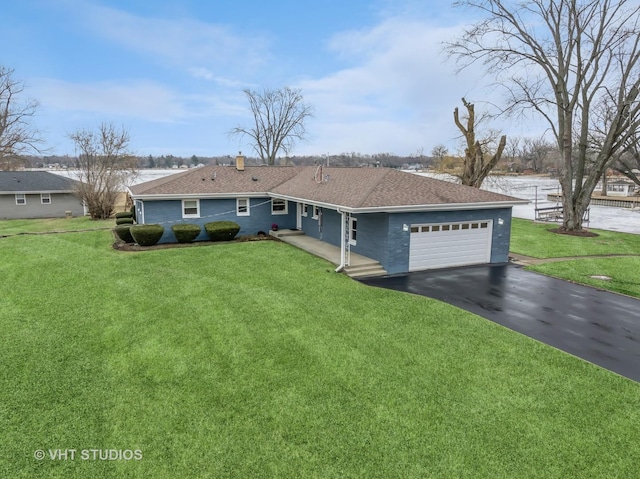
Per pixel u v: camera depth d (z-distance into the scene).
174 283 12.91
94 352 8.39
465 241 15.98
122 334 9.21
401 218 14.58
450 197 15.78
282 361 8.01
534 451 5.57
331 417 6.28
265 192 21.44
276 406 6.55
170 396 6.85
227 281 13.22
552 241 21.31
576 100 22.89
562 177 24.14
